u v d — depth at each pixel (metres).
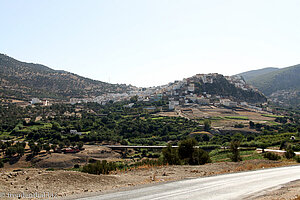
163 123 125.06
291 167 29.83
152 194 13.97
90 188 15.34
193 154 36.09
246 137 100.12
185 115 147.88
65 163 69.06
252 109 177.75
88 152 80.50
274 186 17.39
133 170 26.75
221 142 93.62
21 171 17.05
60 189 14.41
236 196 14.33
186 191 15.09
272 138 89.81
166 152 34.66
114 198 12.77
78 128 110.44
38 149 74.06
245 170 26.53
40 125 110.62
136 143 98.88
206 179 19.69
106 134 105.19
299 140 77.44
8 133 100.38
